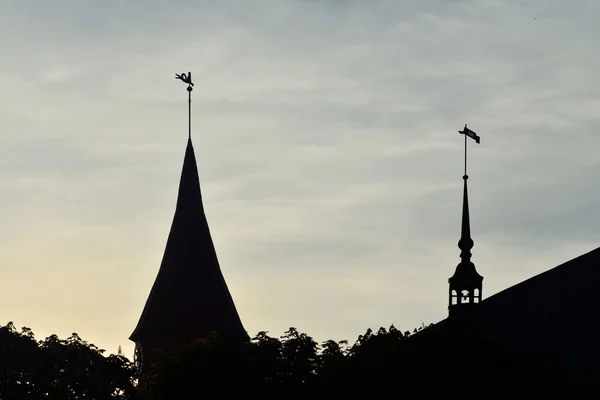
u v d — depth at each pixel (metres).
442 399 110.12
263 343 120.81
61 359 125.38
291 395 118.25
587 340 119.25
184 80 158.62
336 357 116.06
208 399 117.81
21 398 122.62
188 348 121.25
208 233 155.75
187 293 153.25
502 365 110.88
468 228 139.00
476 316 123.12
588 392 111.00
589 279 123.50
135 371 129.75
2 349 123.75
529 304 122.81
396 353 112.06
